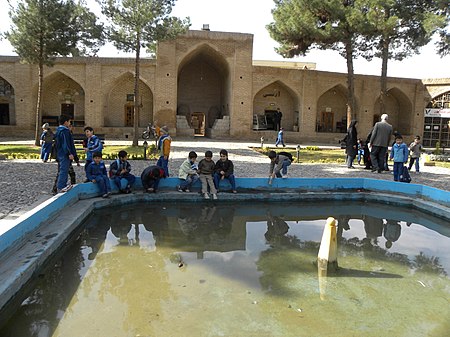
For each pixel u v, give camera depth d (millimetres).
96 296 3439
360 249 4953
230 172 7289
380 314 3254
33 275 3611
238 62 21875
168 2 14727
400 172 8664
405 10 16188
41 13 13648
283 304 3375
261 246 4941
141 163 10516
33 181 7352
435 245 5172
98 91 21078
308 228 5852
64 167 6043
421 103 24484
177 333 2869
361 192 7703
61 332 2865
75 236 5039
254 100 24016
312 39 16422
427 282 3947
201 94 25688
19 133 20812
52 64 15148
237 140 21641
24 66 20609
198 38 21344
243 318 3109
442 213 6375
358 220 6414
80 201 6082
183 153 13320
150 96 22750
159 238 5133
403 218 6582
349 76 16438
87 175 6543
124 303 3314
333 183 7809
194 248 4785
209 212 6598
